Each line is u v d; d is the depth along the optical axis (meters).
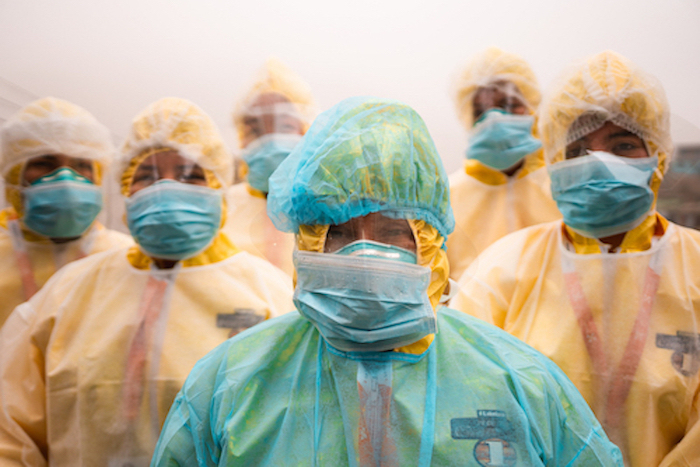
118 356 1.45
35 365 1.51
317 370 0.93
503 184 2.03
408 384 0.91
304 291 0.94
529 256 1.51
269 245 1.90
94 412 1.41
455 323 1.01
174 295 1.53
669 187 1.51
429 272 0.94
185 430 0.93
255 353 0.97
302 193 0.91
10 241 1.76
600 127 1.42
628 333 1.33
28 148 1.65
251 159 1.97
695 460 1.19
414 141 0.97
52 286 1.58
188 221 1.50
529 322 1.43
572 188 1.42
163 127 1.54
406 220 0.94
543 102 1.55
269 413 0.90
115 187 1.66
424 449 0.84
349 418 0.88
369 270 0.88
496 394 0.87
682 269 1.37
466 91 2.04
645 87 1.39
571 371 1.34
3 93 2.22
